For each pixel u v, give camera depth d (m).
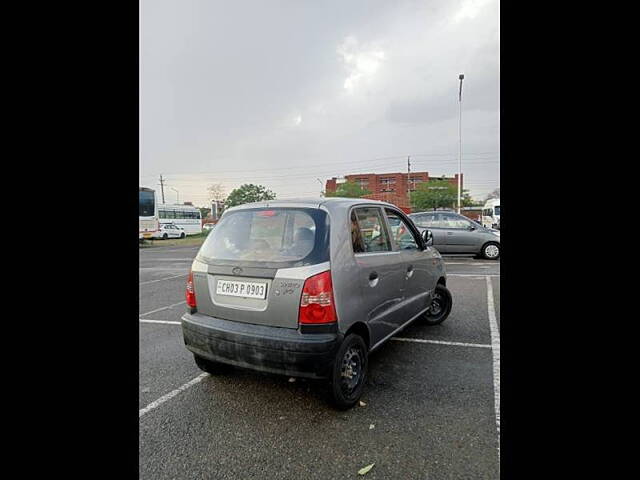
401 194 66.75
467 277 8.38
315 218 2.72
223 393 3.03
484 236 11.05
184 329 2.93
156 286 8.65
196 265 2.97
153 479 2.05
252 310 2.65
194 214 35.44
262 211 2.89
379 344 3.12
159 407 2.82
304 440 2.38
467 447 2.27
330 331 2.51
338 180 69.12
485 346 4.00
